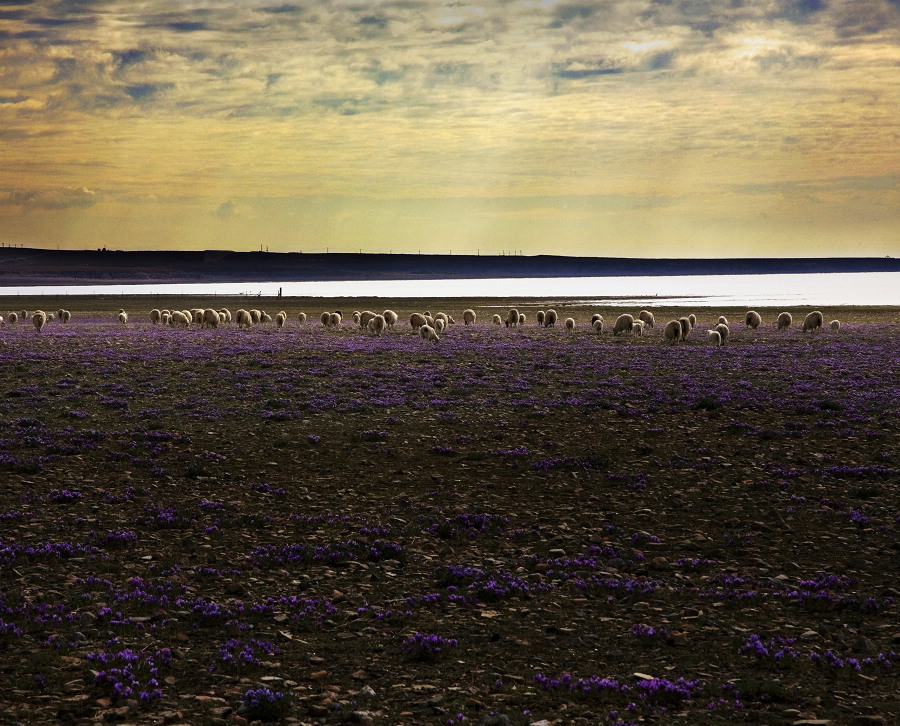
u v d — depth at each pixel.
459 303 143.12
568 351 46.03
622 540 14.07
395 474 18.48
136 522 14.70
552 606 11.13
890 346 48.47
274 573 12.42
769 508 15.73
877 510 15.40
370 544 13.79
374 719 7.83
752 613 10.81
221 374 35.22
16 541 13.45
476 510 15.73
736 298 164.12
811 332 63.12
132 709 7.90
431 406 26.95
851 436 21.80
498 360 41.19
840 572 12.42
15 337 58.16
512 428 23.42
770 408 26.08
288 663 9.24
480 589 11.57
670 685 8.38
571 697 8.39
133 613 10.63
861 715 7.87
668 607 11.07
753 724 7.75
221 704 8.15
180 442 21.30
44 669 8.80
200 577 12.16
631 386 31.23
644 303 140.00
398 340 55.03
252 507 15.84
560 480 17.92
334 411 26.09
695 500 16.38
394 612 10.79
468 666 9.20
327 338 57.12
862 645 9.69
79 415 24.58
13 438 21.19
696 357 42.03
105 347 49.00
